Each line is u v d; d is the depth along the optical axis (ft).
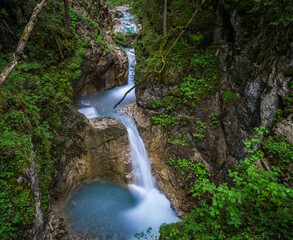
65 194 21.17
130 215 21.47
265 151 17.87
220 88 25.98
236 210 14.19
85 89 30.17
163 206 23.08
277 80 19.13
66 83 24.34
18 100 17.22
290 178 15.44
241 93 23.25
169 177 24.49
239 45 24.41
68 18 25.59
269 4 18.90
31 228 13.29
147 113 28.27
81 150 23.12
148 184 25.36
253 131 21.07
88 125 23.88
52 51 24.86
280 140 17.30
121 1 59.62
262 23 21.45
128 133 25.86
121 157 24.88
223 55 27.25
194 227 16.21
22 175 13.55
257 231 13.94
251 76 21.91
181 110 27.07
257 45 21.97
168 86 28.02
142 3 39.40
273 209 14.79
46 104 20.98
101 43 31.01
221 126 24.97
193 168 23.75
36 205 14.38
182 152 24.95
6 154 13.35
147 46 32.94
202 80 27.43
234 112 23.59
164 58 27.55
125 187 24.40
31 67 21.71
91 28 31.71
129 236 19.19
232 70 24.97
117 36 39.91
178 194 23.26
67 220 19.44
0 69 18.70
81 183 23.25
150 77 29.14
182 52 29.07
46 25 25.05
